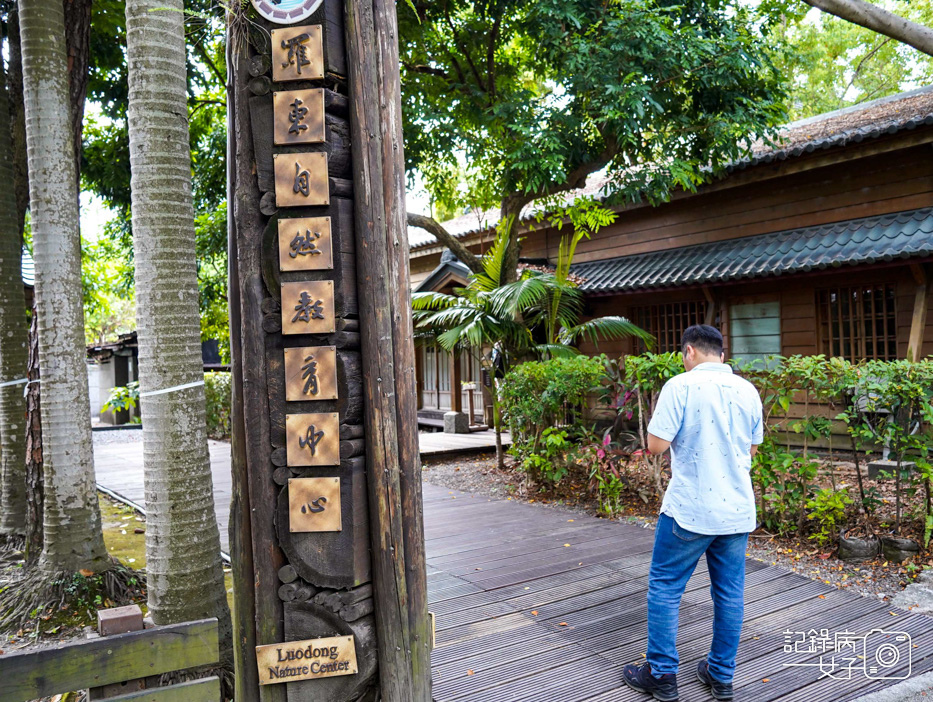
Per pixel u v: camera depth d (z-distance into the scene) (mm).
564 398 6816
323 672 2068
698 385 2842
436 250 14133
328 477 2072
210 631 2039
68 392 4375
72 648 1870
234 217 2125
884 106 10531
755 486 5160
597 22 7598
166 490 3408
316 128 2057
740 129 7953
